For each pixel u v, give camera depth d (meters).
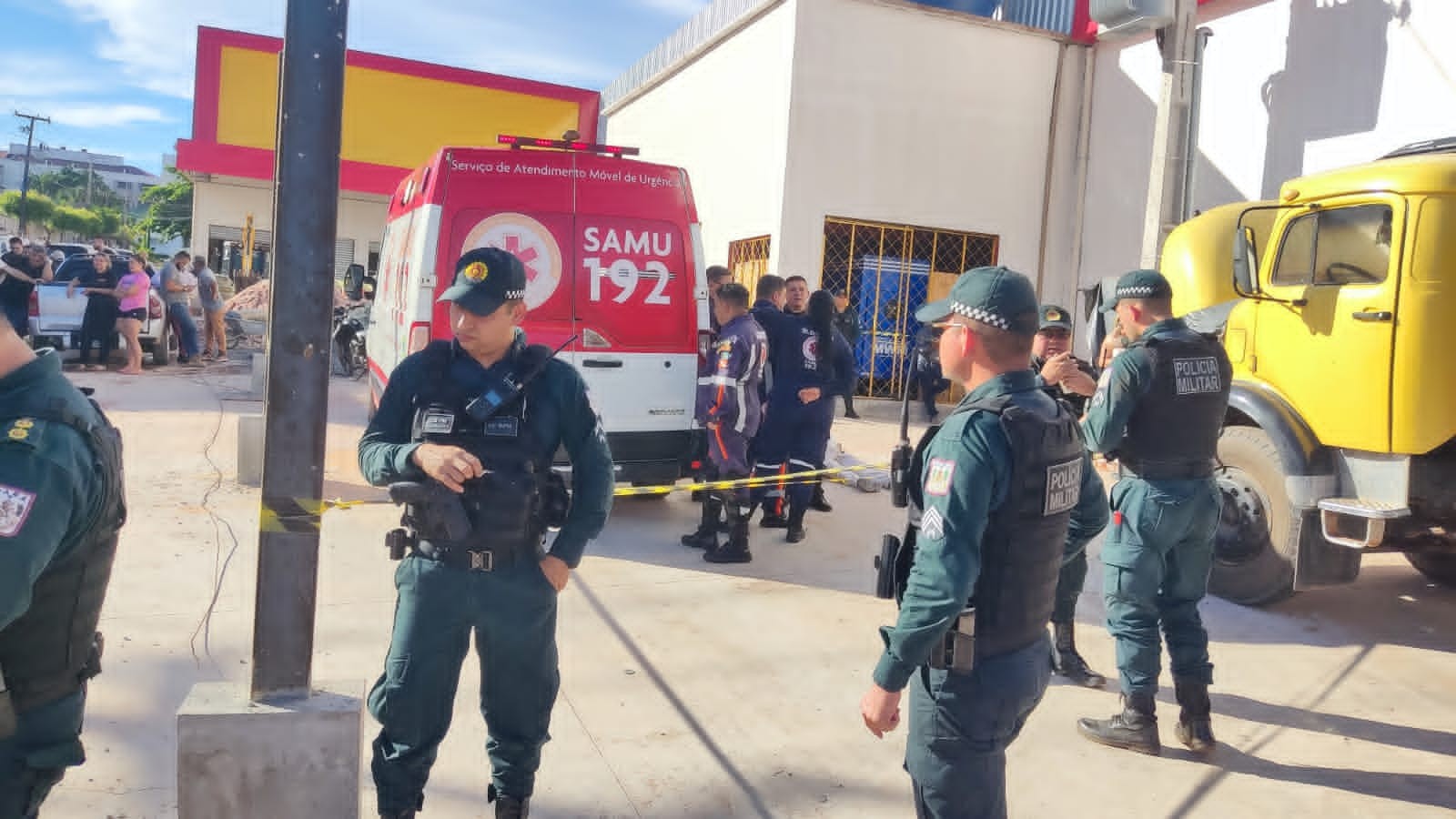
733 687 4.29
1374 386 5.03
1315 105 11.23
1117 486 3.88
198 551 5.64
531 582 2.72
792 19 13.08
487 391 2.70
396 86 24.31
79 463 1.92
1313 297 5.31
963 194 14.02
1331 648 5.10
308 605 2.49
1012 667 2.30
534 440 2.73
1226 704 4.38
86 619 2.08
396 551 2.77
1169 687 4.64
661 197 6.60
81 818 3.04
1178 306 6.12
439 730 2.79
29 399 1.92
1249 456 5.57
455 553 2.67
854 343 13.11
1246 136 12.06
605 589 5.51
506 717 2.85
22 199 78.50
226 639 4.44
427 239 6.05
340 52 2.39
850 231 13.73
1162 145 11.36
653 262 6.53
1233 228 6.12
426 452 2.58
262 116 24.14
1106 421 3.72
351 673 4.17
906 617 2.21
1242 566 5.60
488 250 2.74
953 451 2.22
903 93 13.59
